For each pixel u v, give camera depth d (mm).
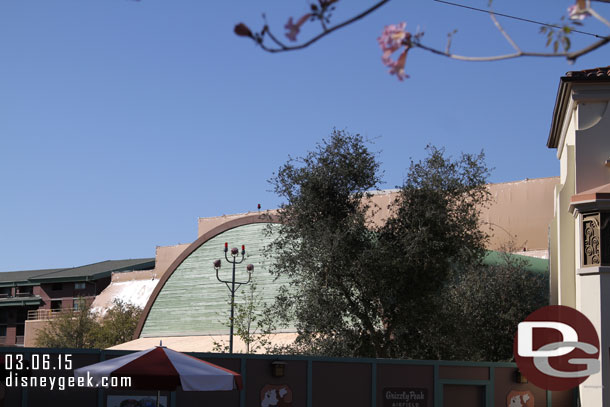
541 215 45562
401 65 3340
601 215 19078
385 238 21891
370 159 22234
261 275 41719
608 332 18766
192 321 44906
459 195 22266
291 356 17406
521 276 26812
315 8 3148
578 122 20500
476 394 19719
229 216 65375
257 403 16859
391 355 22094
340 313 21594
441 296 22219
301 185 22094
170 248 67562
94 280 75312
